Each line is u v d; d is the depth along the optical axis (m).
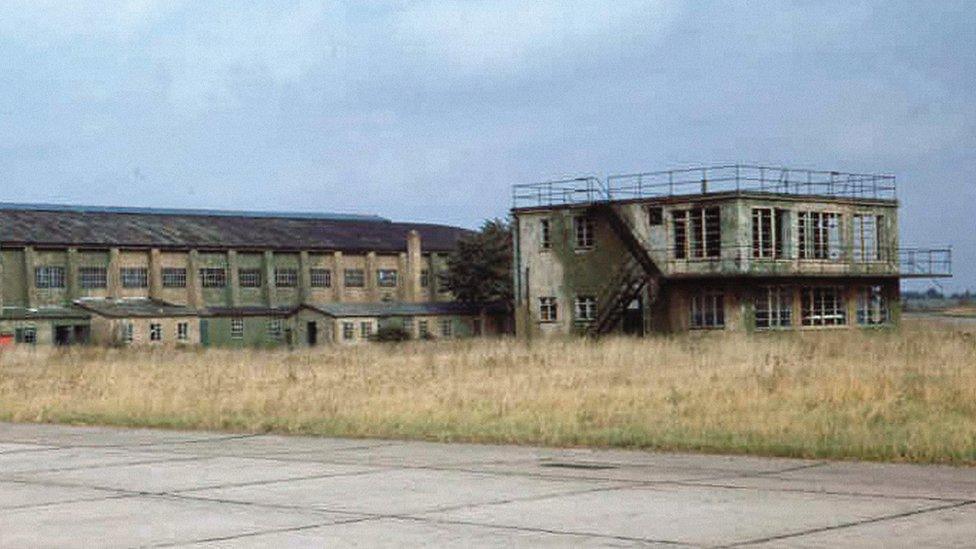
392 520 11.71
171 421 24.00
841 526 10.88
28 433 22.66
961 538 10.20
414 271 98.62
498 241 89.25
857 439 17.41
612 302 58.34
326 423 22.47
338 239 98.19
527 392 26.97
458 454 17.72
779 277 55.31
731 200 54.53
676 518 11.52
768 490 13.30
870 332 57.47
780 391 24.95
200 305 88.19
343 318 83.19
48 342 78.12
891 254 62.44
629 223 57.91
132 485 14.73
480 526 11.27
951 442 16.73
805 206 57.66
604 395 25.78
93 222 87.31
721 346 44.31
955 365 33.19
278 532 11.17
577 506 12.38
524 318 61.91
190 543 10.70
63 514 12.47
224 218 96.88
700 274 55.03
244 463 17.00
